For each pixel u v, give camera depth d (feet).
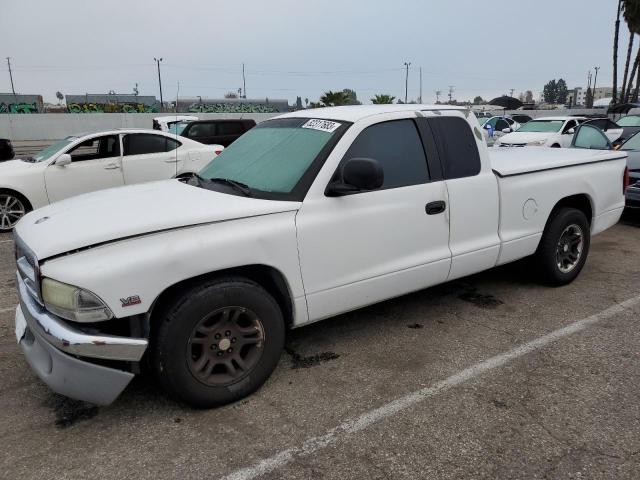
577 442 9.13
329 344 13.05
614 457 8.73
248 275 10.85
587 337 13.20
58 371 9.17
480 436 9.34
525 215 14.98
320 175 11.07
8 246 23.73
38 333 9.32
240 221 10.12
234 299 9.95
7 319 14.82
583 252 17.04
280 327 10.72
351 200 11.41
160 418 10.02
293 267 10.70
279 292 11.09
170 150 30.81
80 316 8.73
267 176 11.60
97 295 8.74
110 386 9.29
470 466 8.59
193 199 10.84
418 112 12.99
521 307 15.23
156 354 9.57
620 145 29.27
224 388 10.18
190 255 9.44
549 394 10.64
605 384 10.96
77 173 27.94
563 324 14.01
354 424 9.73
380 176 10.39
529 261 16.66
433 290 16.75
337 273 11.35
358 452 8.95
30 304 9.62
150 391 10.98
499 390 10.82
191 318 9.55
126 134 29.45
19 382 11.41
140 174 29.66
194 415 10.10
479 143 13.96
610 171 17.69
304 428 9.63
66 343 8.70
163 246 9.32
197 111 152.46
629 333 13.39
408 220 12.27
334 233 11.14
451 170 13.26
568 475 8.35
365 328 13.96
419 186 12.50
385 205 11.89
